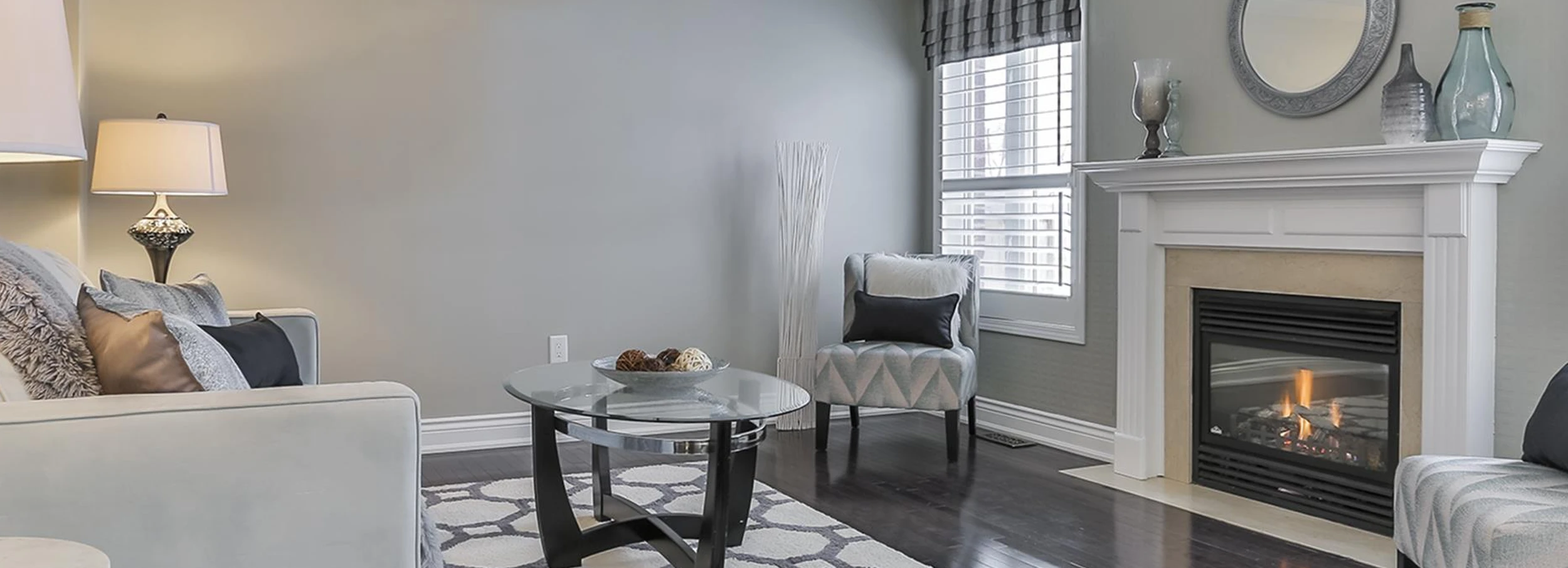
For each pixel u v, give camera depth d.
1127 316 4.18
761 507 3.69
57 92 1.38
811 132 5.30
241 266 4.25
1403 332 3.34
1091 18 4.60
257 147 4.25
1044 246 4.89
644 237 4.93
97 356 1.91
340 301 4.40
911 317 4.67
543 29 4.70
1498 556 2.11
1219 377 3.99
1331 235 3.49
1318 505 3.62
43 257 2.28
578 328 4.82
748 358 5.20
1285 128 3.76
